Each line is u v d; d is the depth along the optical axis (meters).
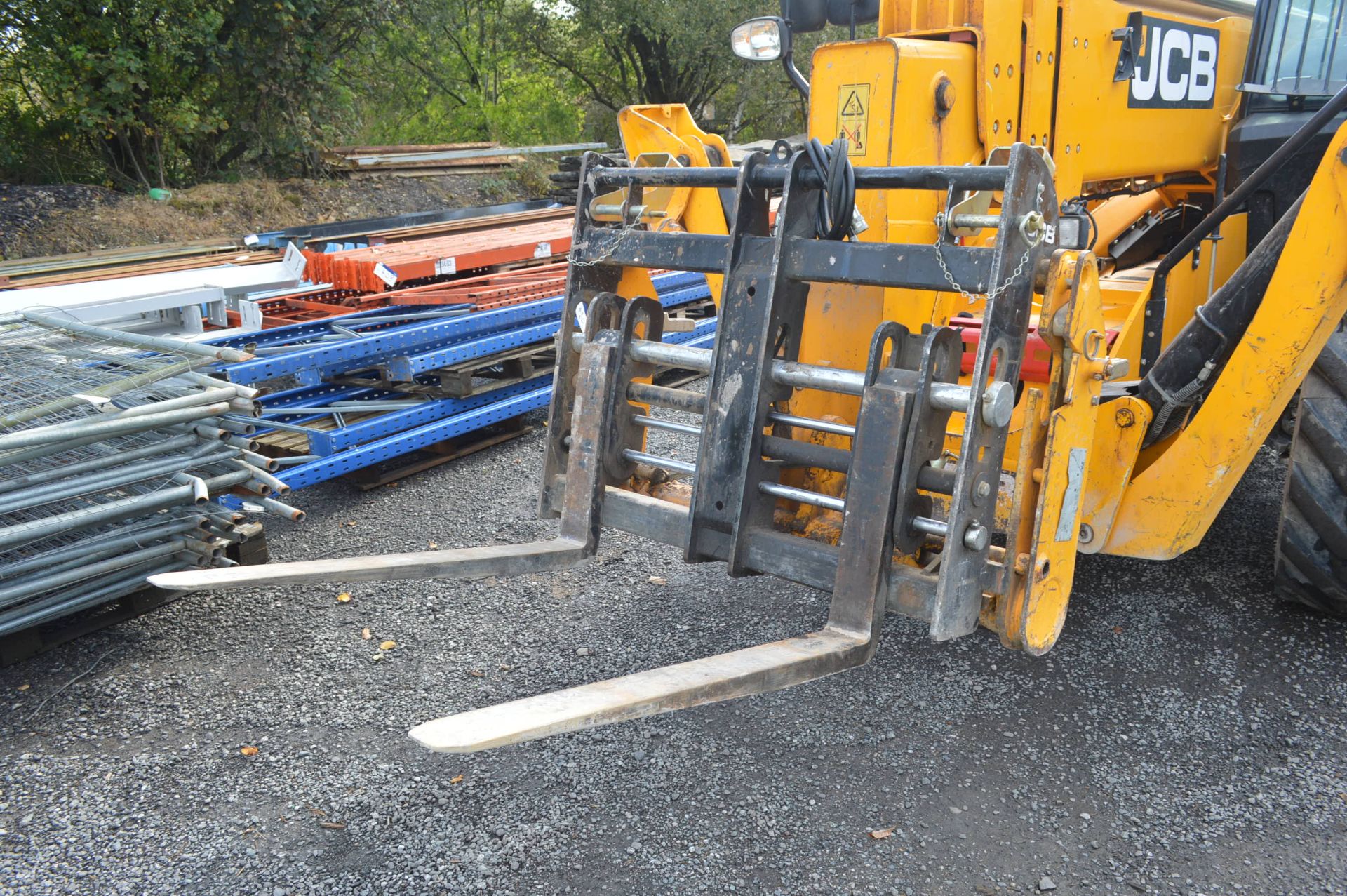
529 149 15.48
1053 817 2.75
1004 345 2.32
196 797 2.85
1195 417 3.16
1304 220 2.87
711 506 2.71
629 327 2.92
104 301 5.49
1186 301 4.21
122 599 3.87
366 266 6.00
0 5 11.01
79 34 11.45
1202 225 3.62
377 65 16.42
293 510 4.08
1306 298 2.88
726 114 22.95
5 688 3.45
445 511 5.03
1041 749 3.05
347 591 4.13
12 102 12.27
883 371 2.46
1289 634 3.68
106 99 11.62
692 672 2.12
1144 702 3.29
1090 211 4.84
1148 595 4.00
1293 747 3.04
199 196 12.02
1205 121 4.35
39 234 10.55
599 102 23.33
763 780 2.90
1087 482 3.28
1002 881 2.51
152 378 3.76
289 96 13.26
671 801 2.81
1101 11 3.61
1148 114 3.98
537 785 2.89
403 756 3.03
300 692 3.40
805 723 3.19
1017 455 3.43
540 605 4.01
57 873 2.56
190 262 7.19
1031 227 2.28
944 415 2.45
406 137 18.33
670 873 2.53
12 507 3.28
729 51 20.94
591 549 2.96
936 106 3.19
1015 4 3.33
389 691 3.40
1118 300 4.48
